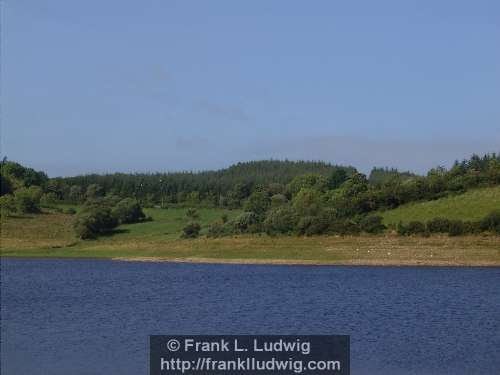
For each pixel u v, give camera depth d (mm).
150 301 69812
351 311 61469
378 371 38969
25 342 46938
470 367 39656
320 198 155875
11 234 161250
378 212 141500
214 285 84750
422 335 49156
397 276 94375
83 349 44531
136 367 39969
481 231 117938
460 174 153125
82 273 104125
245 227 139000
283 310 62344
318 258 114938
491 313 60094
